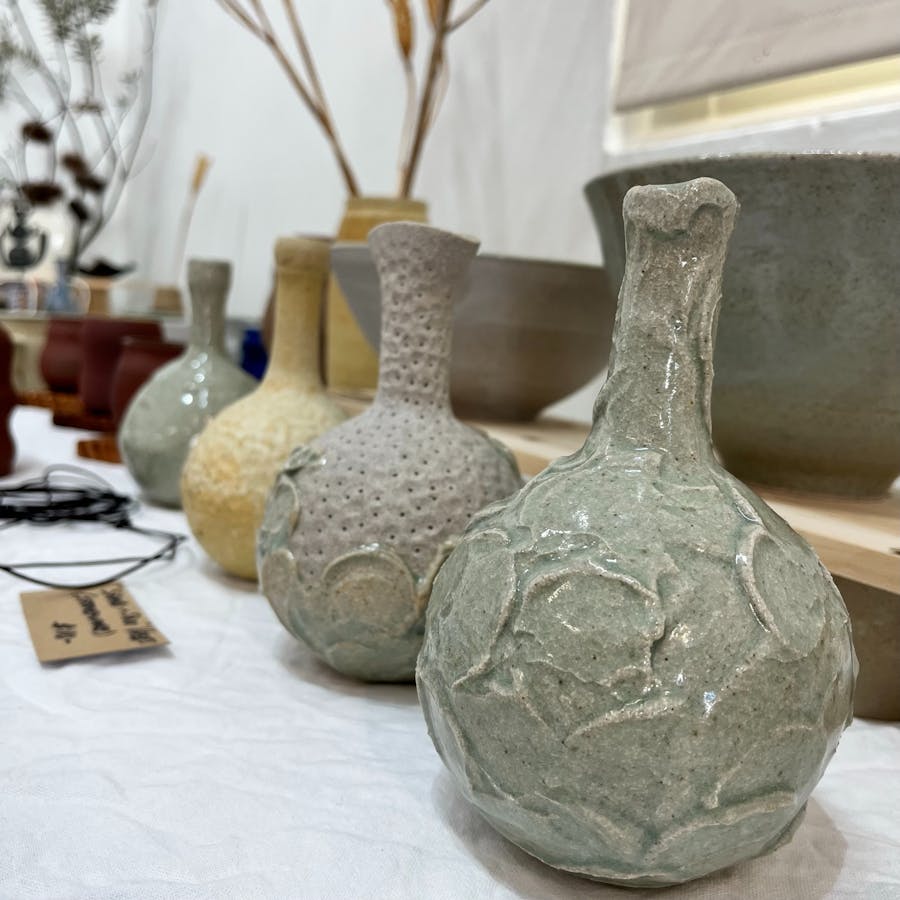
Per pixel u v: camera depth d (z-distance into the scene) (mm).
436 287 524
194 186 1841
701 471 358
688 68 823
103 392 1270
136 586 688
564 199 1012
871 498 561
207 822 388
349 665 525
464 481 508
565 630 319
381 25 1359
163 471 869
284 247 674
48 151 2400
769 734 315
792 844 402
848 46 692
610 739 308
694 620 314
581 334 739
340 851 373
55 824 378
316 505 506
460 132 1181
